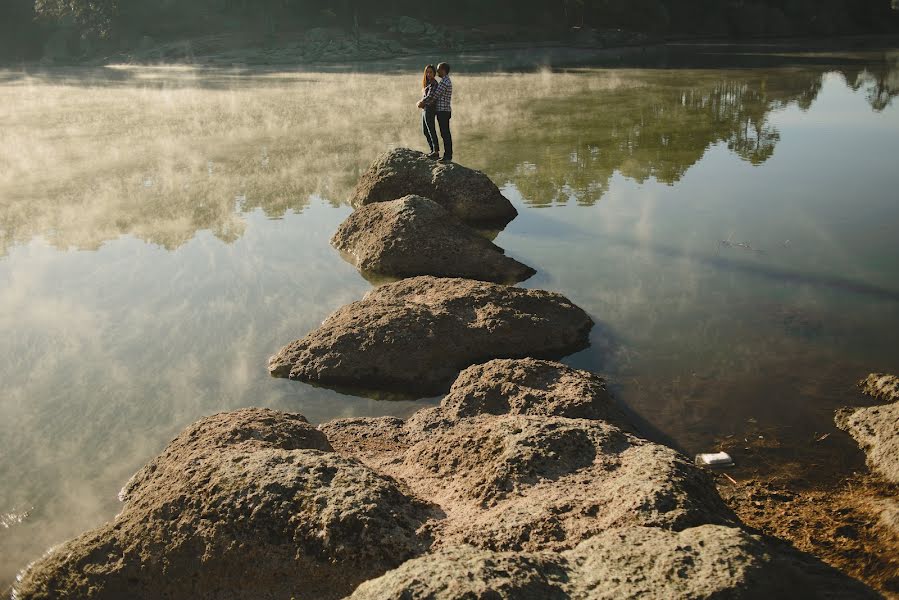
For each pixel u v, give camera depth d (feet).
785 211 40.04
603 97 84.02
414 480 15.98
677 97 83.10
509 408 19.85
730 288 30.07
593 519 13.20
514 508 13.70
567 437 15.48
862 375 22.98
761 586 10.46
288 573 12.76
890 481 17.39
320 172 49.57
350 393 22.93
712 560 10.83
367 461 17.80
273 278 31.81
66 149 57.16
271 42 212.84
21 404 22.24
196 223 39.09
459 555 11.41
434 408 20.48
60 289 30.50
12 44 242.58
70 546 14.02
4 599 14.53
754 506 16.76
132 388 23.15
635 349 25.09
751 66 123.03
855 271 31.48
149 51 211.41
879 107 72.54
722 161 51.37
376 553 12.56
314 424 21.02
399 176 40.93
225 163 52.21
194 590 12.98
